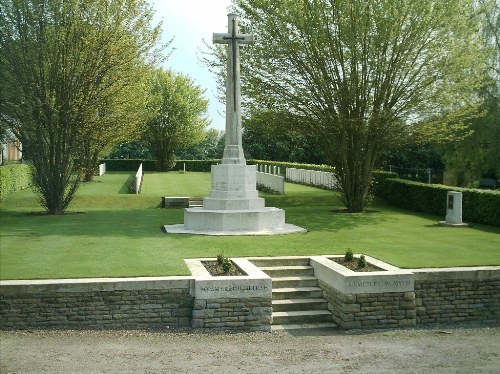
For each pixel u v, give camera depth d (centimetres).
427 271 1272
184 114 5925
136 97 2530
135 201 2778
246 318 1162
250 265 1306
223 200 1883
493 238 1758
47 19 2117
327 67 2331
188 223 1869
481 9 2630
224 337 1109
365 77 2295
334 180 3191
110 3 2156
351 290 1193
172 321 1164
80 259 1364
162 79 5819
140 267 1275
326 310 1278
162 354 985
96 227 1911
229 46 1898
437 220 2223
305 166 4234
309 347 1054
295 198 2917
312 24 2261
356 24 2216
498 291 1299
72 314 1130
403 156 4909
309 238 1734
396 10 2158
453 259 1410
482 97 3384
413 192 2591
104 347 1015
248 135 6275
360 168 2477
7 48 2108
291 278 1352
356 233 1858
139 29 2238
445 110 2409
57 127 2211
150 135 5850
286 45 2297
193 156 8662
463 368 936
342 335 1152
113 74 2228
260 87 2397
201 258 1398
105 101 2231
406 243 1659
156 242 1622
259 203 1927
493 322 1281
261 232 1825
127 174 5294
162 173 5494
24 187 3384
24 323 1115
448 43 2264
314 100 2367
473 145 3547
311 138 2531
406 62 2303
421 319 1268
